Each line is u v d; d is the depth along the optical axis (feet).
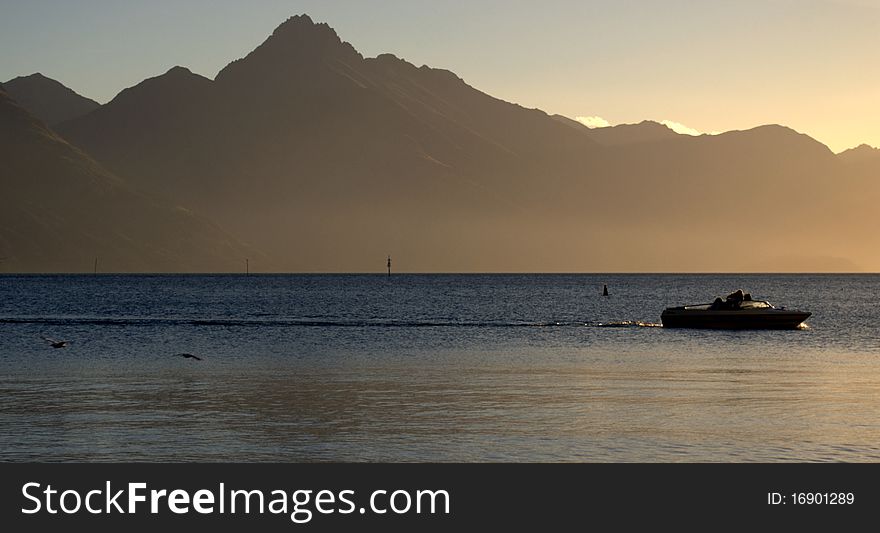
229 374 161.38
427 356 196.13
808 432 108.06
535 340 242.78
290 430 108.68
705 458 96.48
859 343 236.43
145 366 172.96
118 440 103.19
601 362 184.75
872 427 111.04
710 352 209.15
